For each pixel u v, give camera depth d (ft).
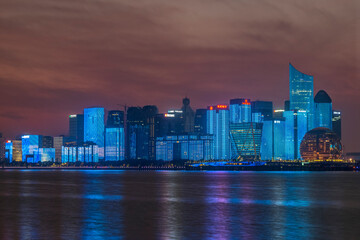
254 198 634.02
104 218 429.79
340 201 588.09
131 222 403.75
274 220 415.23
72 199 624.59
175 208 513.86
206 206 533.14
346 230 359.87
